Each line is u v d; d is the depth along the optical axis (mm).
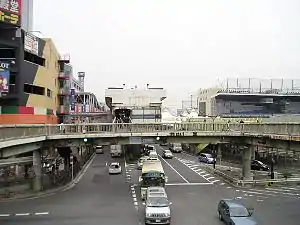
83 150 68938
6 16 42438
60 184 38594
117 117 47219
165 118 65688
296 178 41906
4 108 44125
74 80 83438
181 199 32625
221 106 76688
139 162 52469
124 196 34031
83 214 27203
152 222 23922
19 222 24906
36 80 48438
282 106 78188
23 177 42844
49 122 52875
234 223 21641
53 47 55656
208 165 56500
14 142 24250
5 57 44875
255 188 38219
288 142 33406
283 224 24328
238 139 40688
